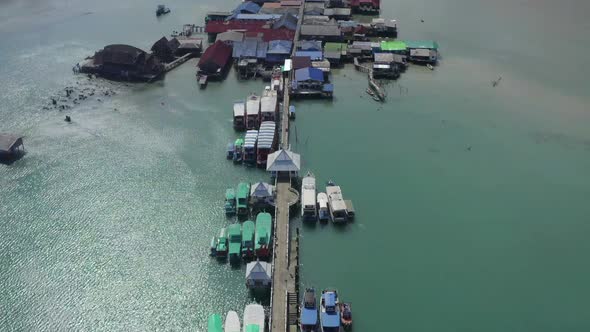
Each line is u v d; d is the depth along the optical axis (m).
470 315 61.50
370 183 82.56
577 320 61.22
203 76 111.06
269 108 94.44
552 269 68.00
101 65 111.88
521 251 70.69
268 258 66.75
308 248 70.44
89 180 80.25
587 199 80.19
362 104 105.38
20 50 123.12
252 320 56.91
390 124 98.56
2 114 96.38
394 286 64.94
